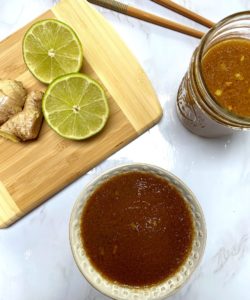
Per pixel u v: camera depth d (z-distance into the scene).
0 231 0.27
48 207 0.27
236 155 0.27
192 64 0.22
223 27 0.22
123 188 0.25
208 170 0.27
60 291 0.27
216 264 0.27
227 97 0.23
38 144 0.26
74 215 0.25
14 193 0.26
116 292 0.25
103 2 0.27
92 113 0.25
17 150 0.26
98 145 0.26
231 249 0.27
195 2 0.28
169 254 0.25
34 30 0.25
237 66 0.23
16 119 0.25
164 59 0.28
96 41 0.27
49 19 0.25
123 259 0.25
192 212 0.25
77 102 0.25
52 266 0.27
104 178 0.25
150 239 0.25
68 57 0.26
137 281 0.25
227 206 0.27
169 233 0.25
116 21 0.28
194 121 0.25
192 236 0.25
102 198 0.25
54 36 0.26
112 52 0.27
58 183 0.26
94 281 0.25
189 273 0.24
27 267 0.27
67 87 0.25
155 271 0.25
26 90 0.27
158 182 0.25
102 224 0.25
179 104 0.26
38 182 0.26
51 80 0.26
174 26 0.27
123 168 0.25
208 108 0.22
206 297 0.27
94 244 0.25
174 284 0.25
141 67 0.27
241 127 0.22
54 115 0.25
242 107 0.23
